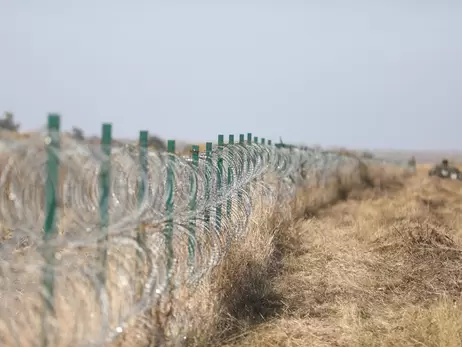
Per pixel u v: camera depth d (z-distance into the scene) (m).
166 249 13.65
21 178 9.38
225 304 16.73
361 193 53.03
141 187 12.45
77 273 10.01
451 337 15.12
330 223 33.59
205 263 16.02
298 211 35.50
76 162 9.84
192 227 15.91
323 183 50.84
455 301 19.20
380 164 88.88
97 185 10.58
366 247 26.28
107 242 10.38
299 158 43.38
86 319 9.86
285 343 15.06
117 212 11.05
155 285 12.19
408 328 16.23
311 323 16.77
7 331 9.66
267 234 23.95
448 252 24.81
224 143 24.56
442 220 34.62
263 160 27.25
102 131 11.27
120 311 10.46
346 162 63.97
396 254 24.81
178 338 13.08
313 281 21.09
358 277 21.80
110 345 11.05
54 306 9.54
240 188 21.83
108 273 11.24
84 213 10.17
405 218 32.66
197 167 16.80
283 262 23.06
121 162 11.33
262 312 17.92
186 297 14.16
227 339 15.02
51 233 9.75
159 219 12.48
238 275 18.61
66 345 9.44
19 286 10.63
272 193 28.42
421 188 62.47
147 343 11.88
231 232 19.56
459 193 60.28
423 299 19.83
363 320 17.28
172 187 14.13
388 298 19.92
